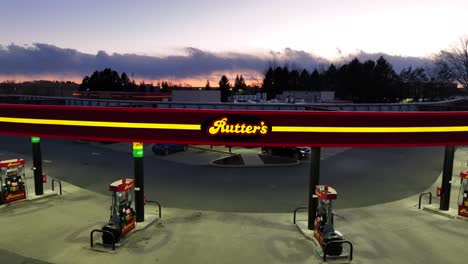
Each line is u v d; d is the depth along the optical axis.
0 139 41.53
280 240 13.72
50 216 16.03
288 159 29.62
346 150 35.72
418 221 15.98
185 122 13.19
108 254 12.29
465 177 16.03
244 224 15.38
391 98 105.69
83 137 14.06
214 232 14.46
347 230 14.77
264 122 13.00
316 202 14.24
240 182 22.70
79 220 15.54
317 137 13.12
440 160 31.11
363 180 23.67
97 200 18.56
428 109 20.98
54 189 20.41
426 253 12.66
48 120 14.45
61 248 12.70
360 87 105.00
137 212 15.03
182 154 32.28
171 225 15.20
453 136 14.18
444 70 85.56
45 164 27.50
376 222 15.76
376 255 12.45
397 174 25.56
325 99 72.44
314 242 13.32
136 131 13.52
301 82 121.19
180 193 20.17
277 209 17.48
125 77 141.25
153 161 29.28
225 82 130.50
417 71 120.69
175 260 11.95
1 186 17.62
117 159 29.92
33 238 13.54
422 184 22.88
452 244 13.45
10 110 14.99
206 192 20.41
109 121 13.69
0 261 11.61
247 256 12.33
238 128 13.05
